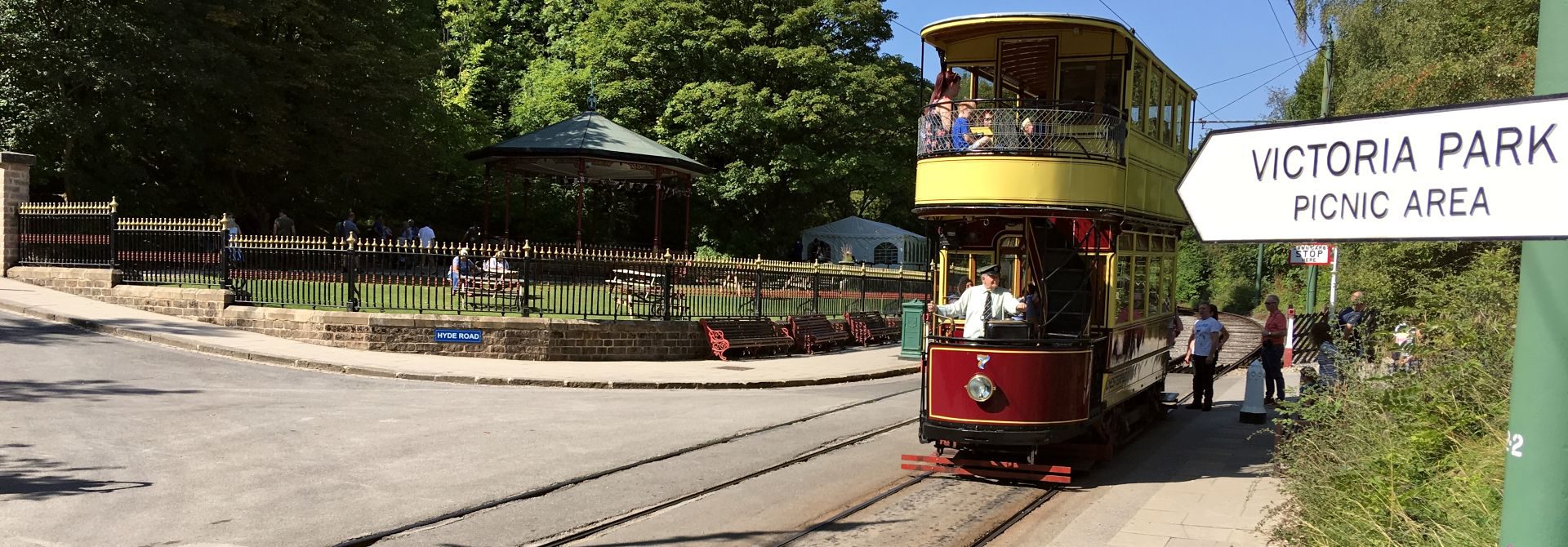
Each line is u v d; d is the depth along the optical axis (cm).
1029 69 1195
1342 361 911
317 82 3114
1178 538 785
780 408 1477
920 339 2275
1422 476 682
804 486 969
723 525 812
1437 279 1566
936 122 1087
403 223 4156
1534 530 236
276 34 3259
